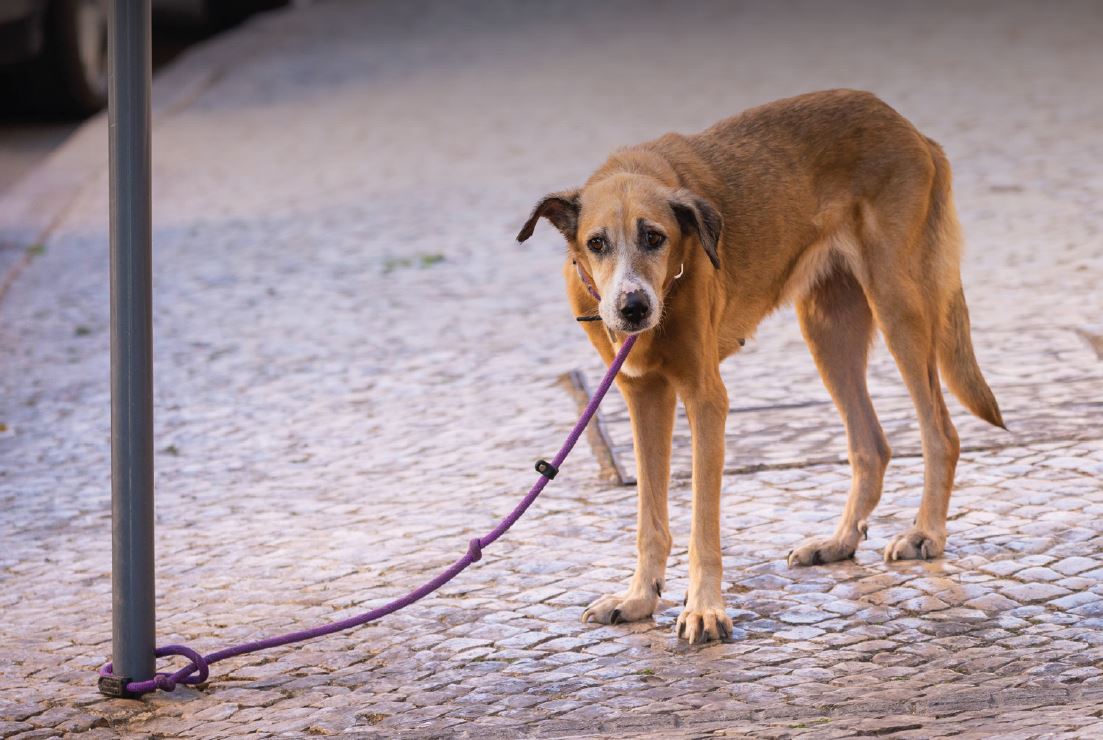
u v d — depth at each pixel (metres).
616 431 10.18
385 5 36.06
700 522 7.15
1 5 19.97
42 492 10.04
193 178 19.81
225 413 11.43
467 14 34.06
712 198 7.45
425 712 6.35
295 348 12.86
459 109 22.97
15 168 20.83
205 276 15.27
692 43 27.95
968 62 23.70
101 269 15.77
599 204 6.82
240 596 8.02
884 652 6.61
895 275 7.85
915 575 7.53
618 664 6.75
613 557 8.15
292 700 6.64
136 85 6.52
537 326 12.93
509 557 8.26
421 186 18.33
